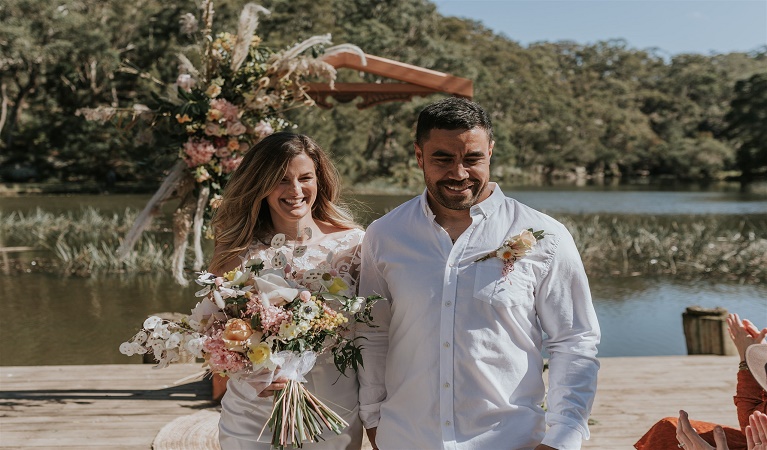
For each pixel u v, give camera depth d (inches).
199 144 140.6
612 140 2293.3
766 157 1868.8
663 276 416.8
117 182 1282.0
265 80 142.9
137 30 1362.0
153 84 1104.2
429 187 62.4
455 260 63.0
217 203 140.2
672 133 2650.1
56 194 1112.8
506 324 62.0
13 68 1327.5
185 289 348.5
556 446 59.1
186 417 134.9
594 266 446.9
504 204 64.6
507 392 61.4
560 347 63.1
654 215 837.8
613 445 124.5
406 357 64.0
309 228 75.7
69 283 364.5
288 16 1202.0
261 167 73.0
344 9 1555.1
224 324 67.3
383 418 66.2
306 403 67.3
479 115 60.9
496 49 2501.2
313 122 1009.5
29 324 282.4
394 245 65.7
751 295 360.5
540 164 2049.7
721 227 677.3
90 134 1270.9
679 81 3093.0
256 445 71.3
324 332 67.1
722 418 137.5
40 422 133.9
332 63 175.3
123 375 163.9
